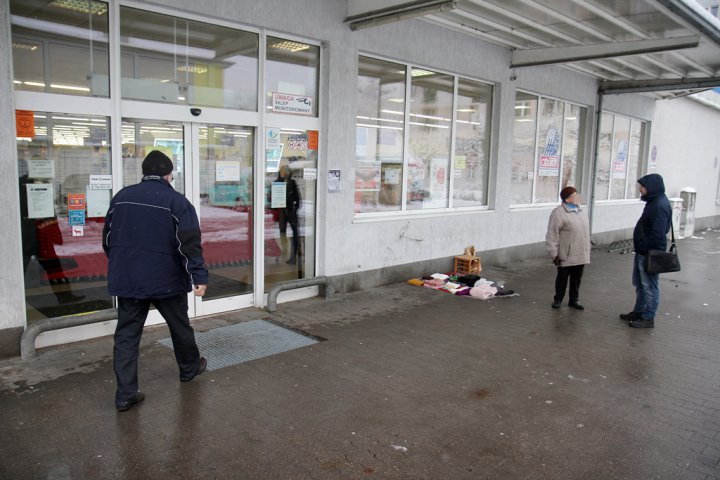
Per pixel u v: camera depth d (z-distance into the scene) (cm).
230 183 623
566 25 775
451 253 907
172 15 548
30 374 442
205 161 598
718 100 1798
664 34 770
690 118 1691
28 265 489
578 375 482
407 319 639
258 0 599
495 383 459
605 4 655
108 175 524
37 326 475
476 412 404
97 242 527
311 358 502
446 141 908
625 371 495
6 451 330
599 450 354
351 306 686
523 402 423
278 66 648
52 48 482
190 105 573
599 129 1251
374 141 783
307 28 649
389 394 430
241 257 646
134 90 532
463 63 877
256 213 645
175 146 573
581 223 694
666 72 1097
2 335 465
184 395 414
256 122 629
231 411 391
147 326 567
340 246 729
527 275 927
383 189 807
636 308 653
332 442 354
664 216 622
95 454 330
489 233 985
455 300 734
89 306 529
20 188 477
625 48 820
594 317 676
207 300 621
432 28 816
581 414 405
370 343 550
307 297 717
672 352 550
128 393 384
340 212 722
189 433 358
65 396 405
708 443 366
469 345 554
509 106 987
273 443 350
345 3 682
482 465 333
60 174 496
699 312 720
